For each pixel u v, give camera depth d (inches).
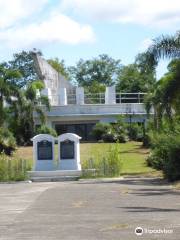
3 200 780.6
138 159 1555.1
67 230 488.4
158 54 1197.7
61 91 2527.1
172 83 1189.1
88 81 4392.2
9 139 1721.2
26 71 3656.5
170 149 1034.7
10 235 472.4
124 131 2187.5
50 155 1270.9
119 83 3619.6
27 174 1205.7
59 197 789.9
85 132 2426.2
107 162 1203.2
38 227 512.4
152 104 1771.7
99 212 605.3
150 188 888.3
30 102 2071.9
